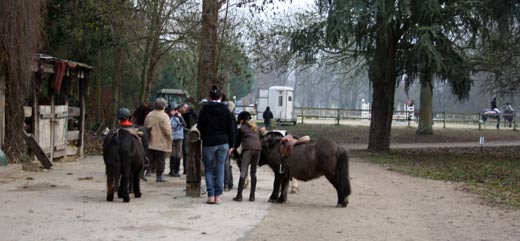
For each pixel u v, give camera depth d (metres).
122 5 24.17
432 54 24.20
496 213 11.79
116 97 27.75
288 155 12.08
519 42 26.44
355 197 13.69
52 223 9.50
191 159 12.66
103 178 15.30
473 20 25.14
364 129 45.97
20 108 16.41
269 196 13.32
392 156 27.19
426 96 43.31
